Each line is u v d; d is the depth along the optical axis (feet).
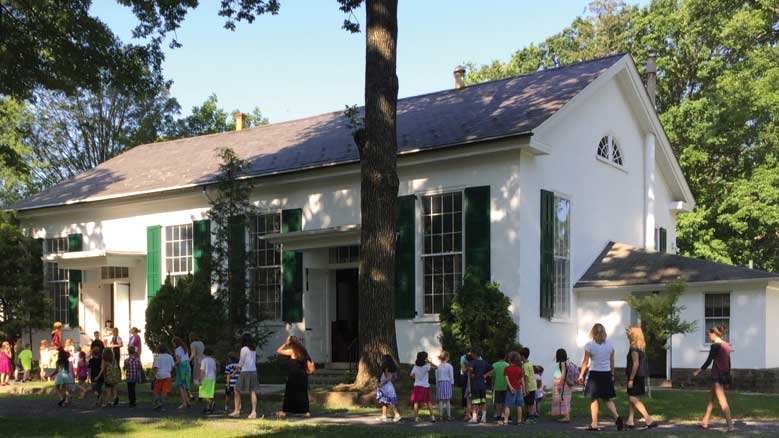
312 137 80.48
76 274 86.74
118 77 58.85
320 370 67.26
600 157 72.79
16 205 92.68
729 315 61.57
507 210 59.57
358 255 70.33
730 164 113.09
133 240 82.84
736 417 44.16
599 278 67.00
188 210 78.64
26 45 54.65
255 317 68.69
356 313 71.00
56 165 136.87
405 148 63.16
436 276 63.10
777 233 105.40
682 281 55.01
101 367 55.36
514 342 56.13
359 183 67.77
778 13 104.37
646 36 118.93
